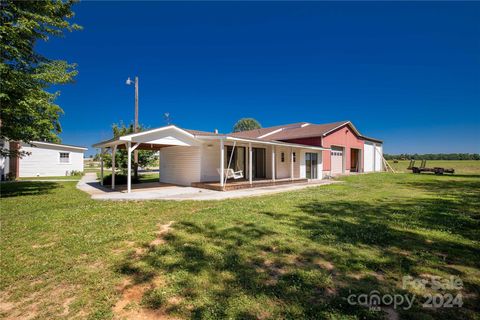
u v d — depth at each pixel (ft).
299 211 21.39
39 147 70.64
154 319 7.51
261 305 8.00
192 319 7.41
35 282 9.91
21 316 7.87
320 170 59.47
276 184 44.34
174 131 38.22
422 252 12.29
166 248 12.87
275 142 43.04
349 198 28.86
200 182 41.63
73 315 7.86
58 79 33.53
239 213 20.49
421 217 19.35
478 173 70.95
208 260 11.37
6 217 19.72
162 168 52.49
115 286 9.41
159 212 21.20
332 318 7.35
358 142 78.74
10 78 29.63
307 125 79.56
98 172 89.20
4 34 28.73
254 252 12.28
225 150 46.62
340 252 12.26
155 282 9.60
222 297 8.46
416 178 56.75
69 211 21.52
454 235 14.98
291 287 9.03
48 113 35.17
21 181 53.83
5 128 32.09
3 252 12.67
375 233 15.20
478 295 8.65
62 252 12.63
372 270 10.50
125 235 14.96
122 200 27.86
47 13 32.83
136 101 53.62
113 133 58.44
